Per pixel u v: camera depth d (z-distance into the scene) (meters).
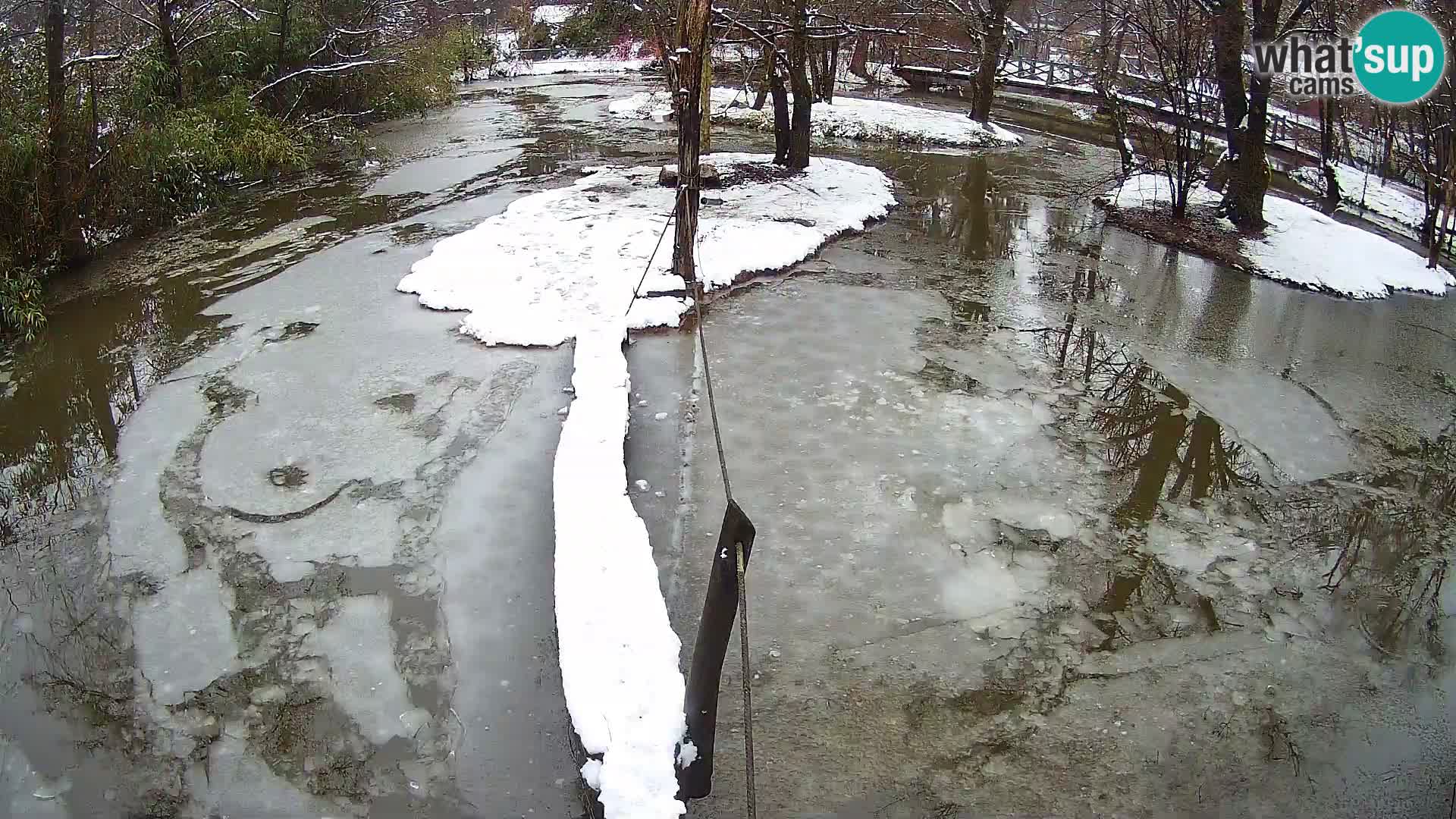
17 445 6.87
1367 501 6.36
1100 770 4.14
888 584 5.37
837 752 4.19
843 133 21.03
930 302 9.95
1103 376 8.19
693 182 9.41
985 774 4.10
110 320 9.22
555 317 8.87
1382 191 15.52
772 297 9.94
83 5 12.80
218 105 15.23
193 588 5.24
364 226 12.52
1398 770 4.18
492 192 14.42
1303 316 9.98
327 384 7.66
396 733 4.25
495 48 36.19
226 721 4.33
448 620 4.97
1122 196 15.05
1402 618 5.21
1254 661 4.85
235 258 11.18
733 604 3.29
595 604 4.38
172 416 7.21
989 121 22.23
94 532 5.77
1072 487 6.40
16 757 4.14
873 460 6.66
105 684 4.55
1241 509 6.22
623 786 3.41
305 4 18.58
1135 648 4.92
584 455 5.84
